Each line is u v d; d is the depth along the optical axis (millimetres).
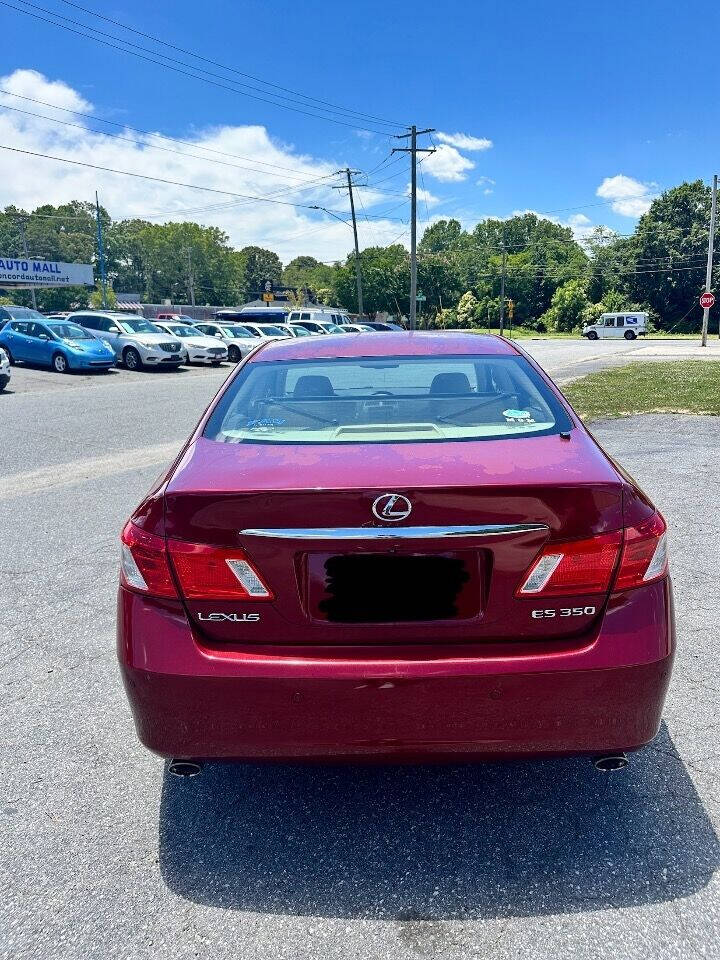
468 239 137625
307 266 194125
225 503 1970
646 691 1997
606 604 1999
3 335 21812
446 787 2582
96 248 144500
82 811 2479
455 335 3486
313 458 2188
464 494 1917
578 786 2564
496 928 1952
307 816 2439
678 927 1938
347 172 50781
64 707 3135
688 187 83562
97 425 10977
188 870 2195
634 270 83875
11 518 5879
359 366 3006
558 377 17109
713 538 5012
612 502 1986
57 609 4141
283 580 1981
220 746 2037
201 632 2039
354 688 1945
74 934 1962
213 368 24484
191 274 139125
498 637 1993
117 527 5617
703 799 2471
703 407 10875
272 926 1980
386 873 2166
